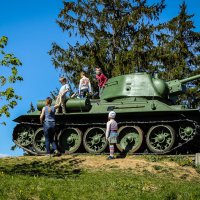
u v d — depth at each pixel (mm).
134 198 14594
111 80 24266
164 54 38062
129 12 39969
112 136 21000
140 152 22672
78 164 20234
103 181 16750
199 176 19172
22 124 24156
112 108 22750
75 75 38656
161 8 38844
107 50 39094
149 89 23188
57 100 23453
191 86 39375
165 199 14703
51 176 18016
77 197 14430
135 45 38188
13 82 18500
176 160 20656
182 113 21734
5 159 21406
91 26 39719
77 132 23297
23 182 15516
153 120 22281
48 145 21984
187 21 39094
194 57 39469
